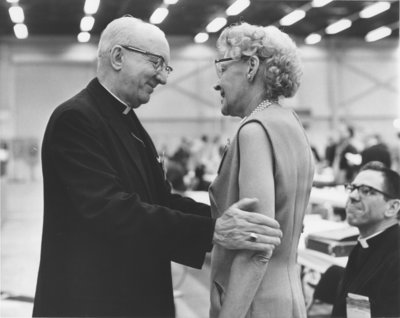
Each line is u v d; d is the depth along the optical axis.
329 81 18.53
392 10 14.36
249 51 1.45
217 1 11.05
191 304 4.42
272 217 1.37
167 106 17.77
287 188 1.41
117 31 1.65
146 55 1.64
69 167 1.51
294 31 16.14
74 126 1.54
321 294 2.80
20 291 4.50
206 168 9.69
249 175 1.37
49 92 17.12
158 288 1.65
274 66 1.43
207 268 5.61
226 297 1.40
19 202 11.74
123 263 1.58
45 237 1.65
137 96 1.69
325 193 4.46
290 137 1.43
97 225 1.46
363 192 2.19
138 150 1.71
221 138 14.15
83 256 1.58
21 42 16.78
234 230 1.36
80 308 1.57
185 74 17.73
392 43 18.66
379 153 3.07
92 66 17.22
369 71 18.70
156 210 1.46
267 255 1.37
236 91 1.49
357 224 2.22
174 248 1.45
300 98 18.44
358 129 16.11
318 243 2.95
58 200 1.61
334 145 10.86
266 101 1.47
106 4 9.19
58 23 14.16
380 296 2.03
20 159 16.05
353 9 13.23
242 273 1.38
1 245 6.77
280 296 1.42
